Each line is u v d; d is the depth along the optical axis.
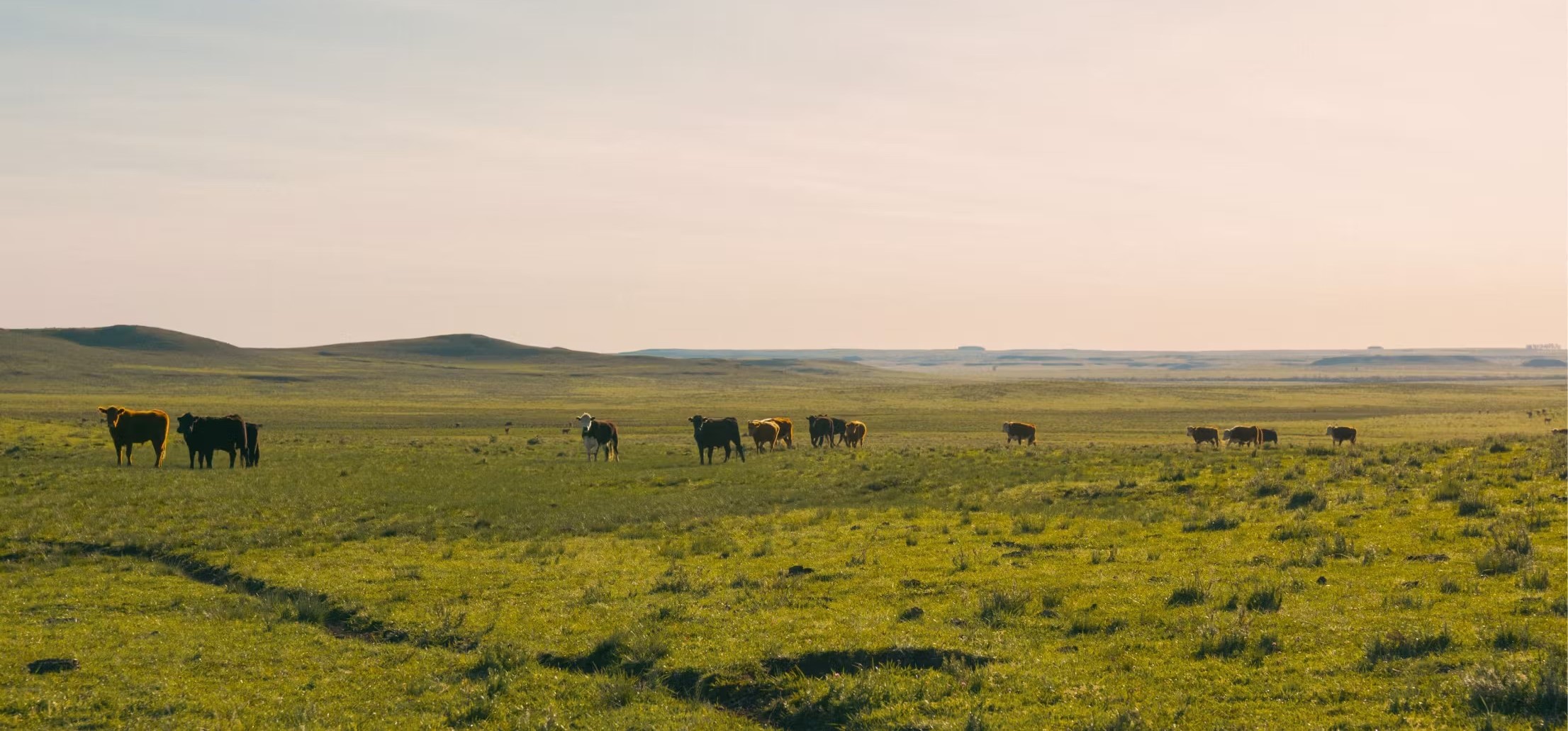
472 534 28.02
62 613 19.02
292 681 14.77
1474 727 10.77
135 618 18.70
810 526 27.58
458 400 171.00
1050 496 31.25
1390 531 21.39
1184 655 13.90
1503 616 14.55
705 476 42.41
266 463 49.00
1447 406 143.75
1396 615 14.98
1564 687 11.07
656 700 13.69
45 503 32.56
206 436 45.56
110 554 25.59
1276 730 11.18
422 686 14.35
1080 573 19.27
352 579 21.64
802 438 80.62
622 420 114.19
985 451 53.34
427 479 42.28
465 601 19.36
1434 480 27.47
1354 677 12.58
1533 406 141.88
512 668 15.12
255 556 24.73
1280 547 20.77
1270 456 37.81
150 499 33.69
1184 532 23.33
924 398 166.62
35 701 13.67
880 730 12.14
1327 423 104.25
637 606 18.16
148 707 13.59
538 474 44.59
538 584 20.58
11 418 70.25
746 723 12.94
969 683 13.28
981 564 20.77
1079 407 145.88
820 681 13.86
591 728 12.59
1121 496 30.03
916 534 24.81
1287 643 14.01
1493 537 19.72
